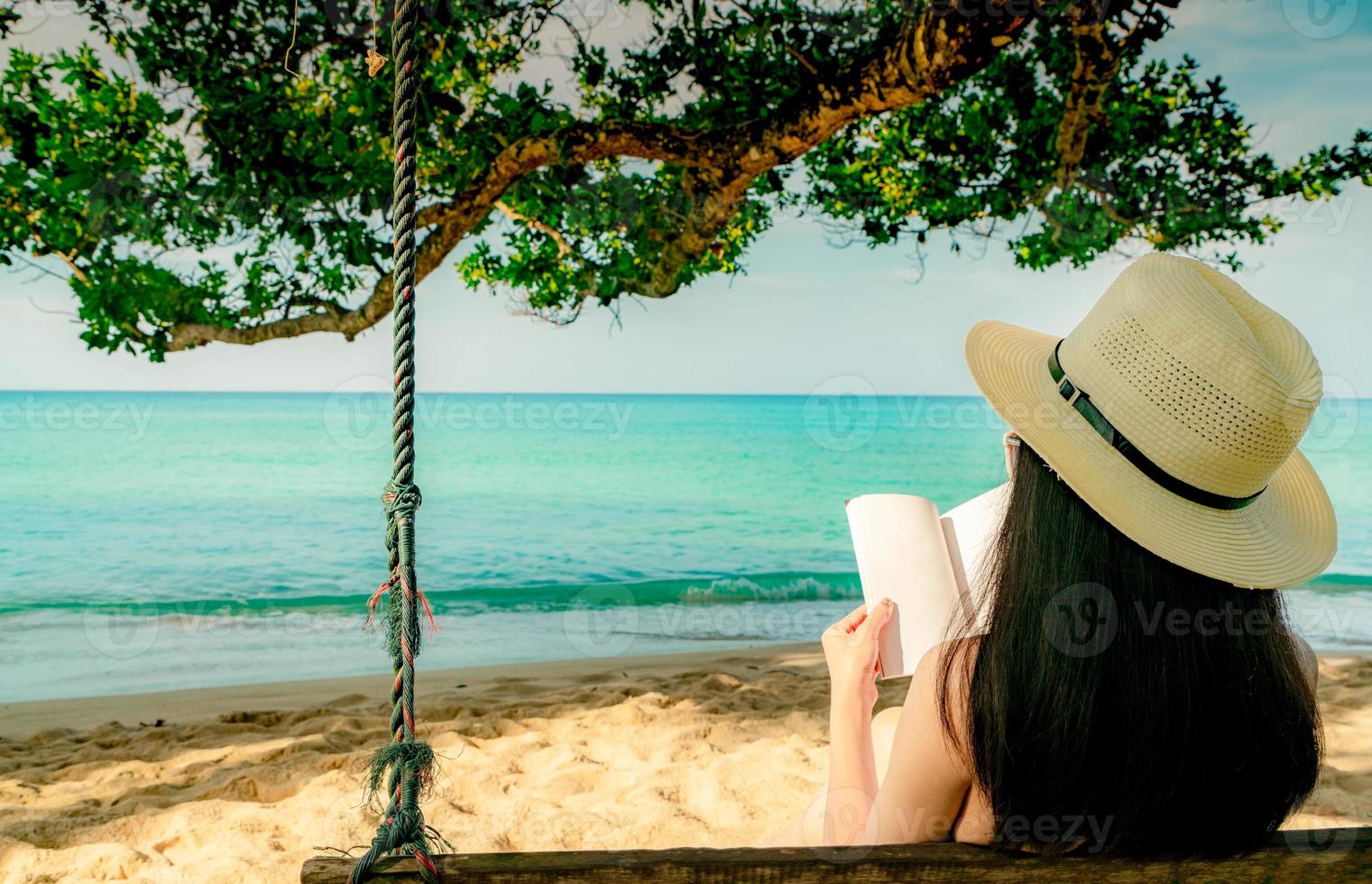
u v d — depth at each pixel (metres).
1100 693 1.29
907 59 4.29
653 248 6.56
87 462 29.64
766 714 5.41
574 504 24.58
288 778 4.28
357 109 5.23
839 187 6.78
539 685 6.58
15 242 5.33
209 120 5.17
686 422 55.91
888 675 1.91
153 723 5.68
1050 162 6.09
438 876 1.33
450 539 19.89
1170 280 1.46
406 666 1.51
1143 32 4.97
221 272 5.77
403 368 1.58
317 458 31.14
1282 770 1.34
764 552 19.30
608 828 3.65
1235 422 1.35
